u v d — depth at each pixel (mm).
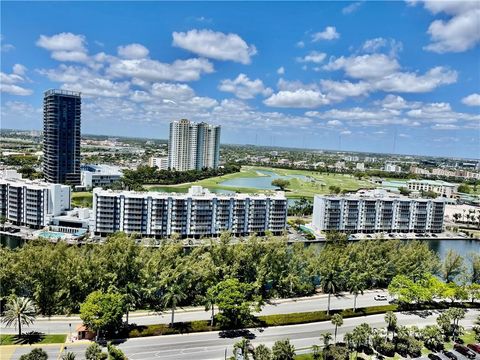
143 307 181000
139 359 134750
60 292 167125
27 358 116938
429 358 142375
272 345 148500
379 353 145375
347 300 198250
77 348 139875
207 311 176875
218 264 197875
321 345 148750
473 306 195625
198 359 136500
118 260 174375
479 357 144125
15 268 167125
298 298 198625
